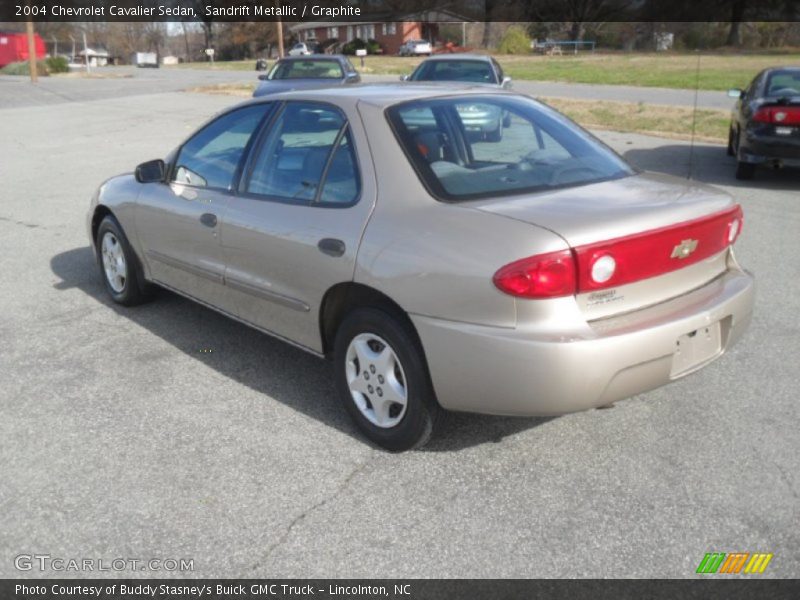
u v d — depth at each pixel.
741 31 63.59
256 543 3.06
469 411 3.37
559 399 3.12
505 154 3.84
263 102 4.45
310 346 4.04
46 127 18.72
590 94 24.38
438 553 2.98
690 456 3.62
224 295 4.59
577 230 3.11
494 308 3.14
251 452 3.72
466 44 80.12
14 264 6.99
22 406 4.21
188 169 4.88
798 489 3.34
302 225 3.86
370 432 3.76
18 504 3.33
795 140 9.91
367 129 3.77
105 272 5.86
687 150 13.41
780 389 4.29
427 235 3.34
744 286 3.66
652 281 3.34
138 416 4.09
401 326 3.47
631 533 3.07
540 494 3.34
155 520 3.21
